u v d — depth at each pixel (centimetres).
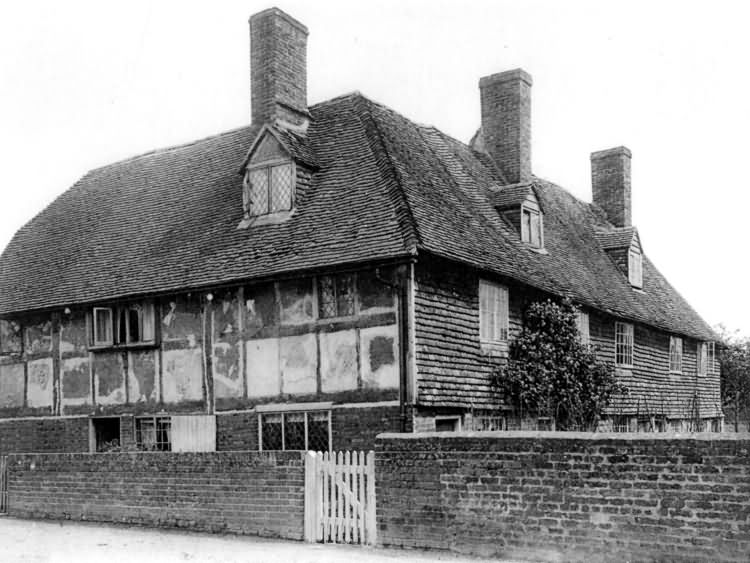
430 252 1378
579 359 1747
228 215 1770
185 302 1666
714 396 2881
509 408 1611
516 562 943
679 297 2866
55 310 1852
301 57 1858
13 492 1473
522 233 1908
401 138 1817
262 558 1002
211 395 1609
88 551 1089
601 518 905
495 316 1638
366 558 977
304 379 1489
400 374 1377
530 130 2206
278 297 1540
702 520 848
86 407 1797
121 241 1931
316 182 1667
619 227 2762
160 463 1290
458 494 999
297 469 1148
